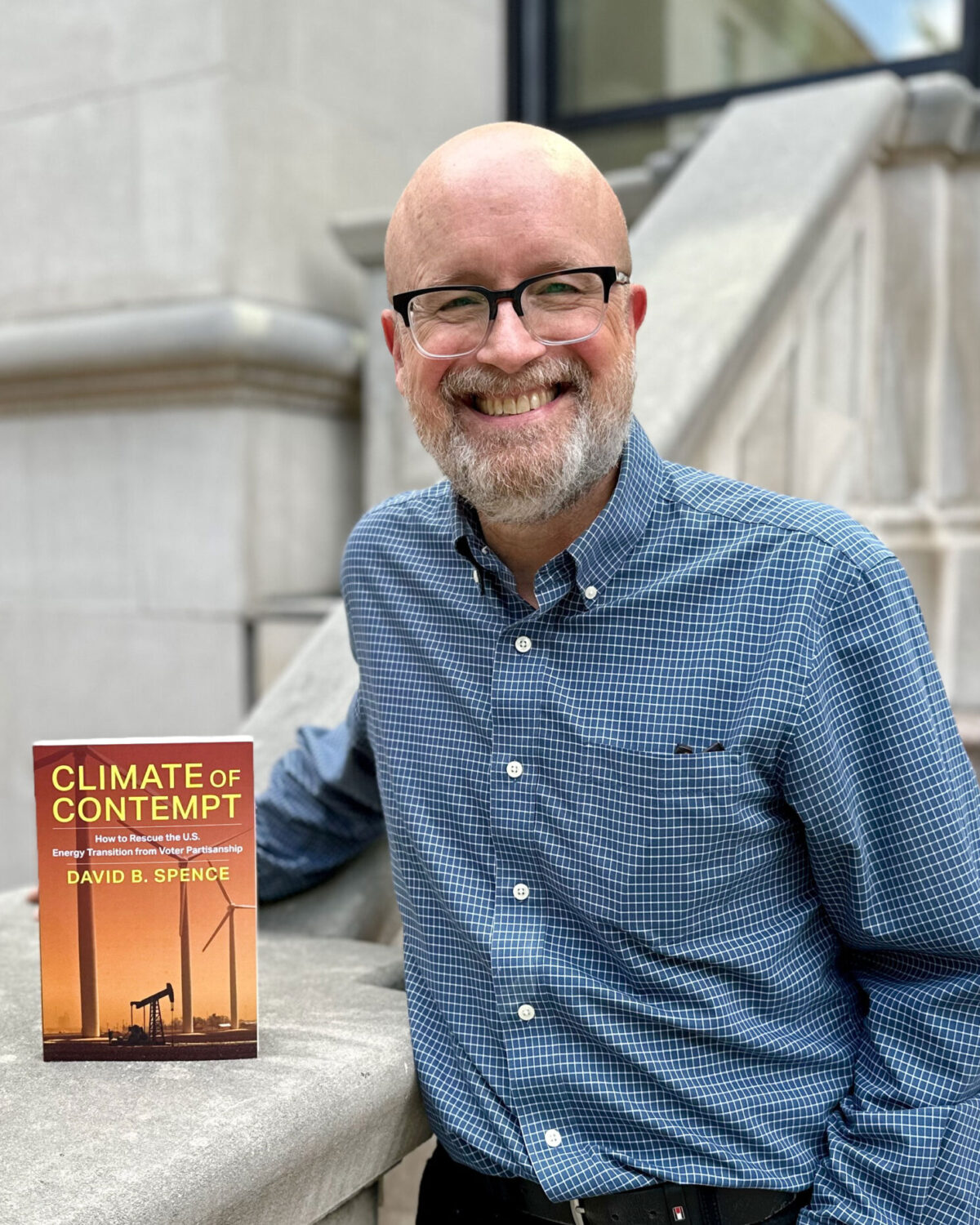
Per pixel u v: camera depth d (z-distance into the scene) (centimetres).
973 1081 102
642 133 405
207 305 300
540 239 103
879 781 103
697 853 105
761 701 102
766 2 381
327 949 141
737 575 106
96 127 323
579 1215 108
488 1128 111
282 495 325
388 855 156
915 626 105
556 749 109
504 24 412
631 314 118
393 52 360
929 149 268
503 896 112
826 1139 109
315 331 320
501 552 118
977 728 233
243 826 108
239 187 307
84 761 106
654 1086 108
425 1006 119
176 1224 87
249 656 316
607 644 109
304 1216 102
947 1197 101
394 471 327
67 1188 86
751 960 107
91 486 336
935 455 282
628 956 108
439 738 119
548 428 107
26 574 350
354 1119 104
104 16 319
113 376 321
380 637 126
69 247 332
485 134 107
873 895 106
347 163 344
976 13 352
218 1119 97
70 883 107
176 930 108
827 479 260
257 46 311
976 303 279
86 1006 107
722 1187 106
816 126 255
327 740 145
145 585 328
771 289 218
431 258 106
